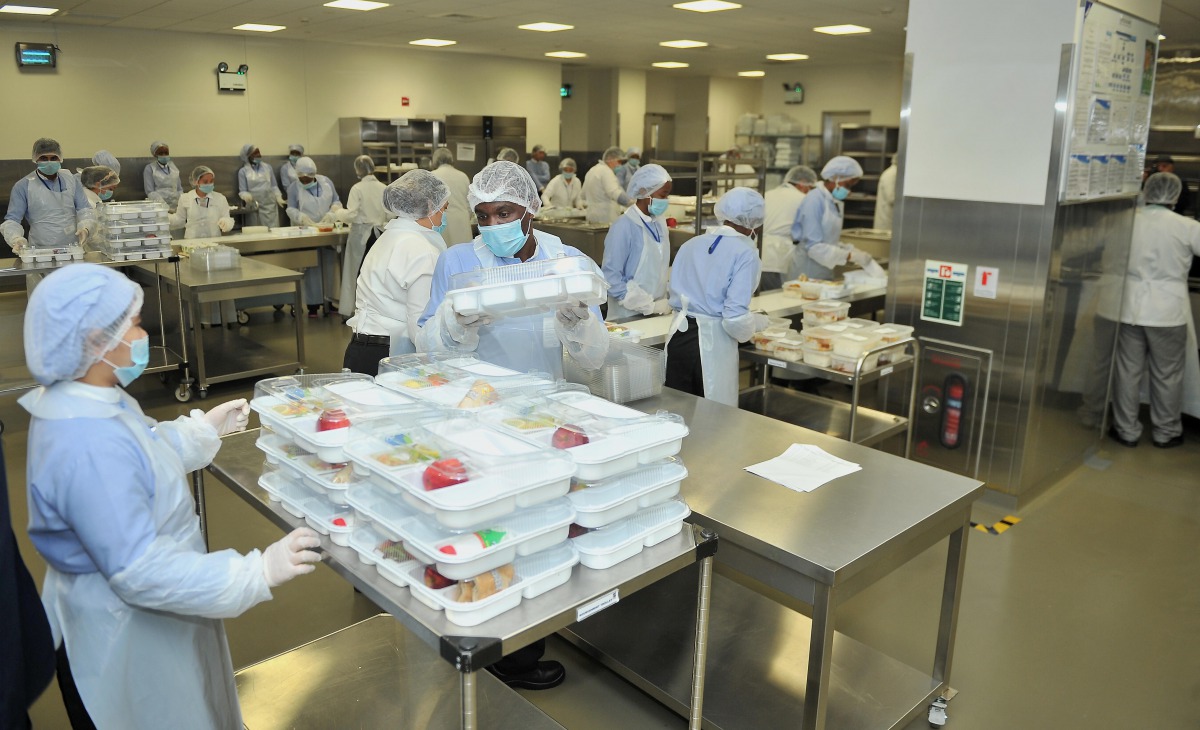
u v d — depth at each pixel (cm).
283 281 538
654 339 347
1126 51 362
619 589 147
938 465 400
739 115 1571
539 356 239
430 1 673
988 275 365
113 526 130
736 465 220
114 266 494
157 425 171
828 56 1109
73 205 607
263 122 966
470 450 150
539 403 180
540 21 786
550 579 142
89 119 847
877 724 220
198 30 878
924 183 379
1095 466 428
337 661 231
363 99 1039
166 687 152
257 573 137
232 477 192
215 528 342
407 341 309
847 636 267
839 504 197
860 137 1134
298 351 560
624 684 252
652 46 999
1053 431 389
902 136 382
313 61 987
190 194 711
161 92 887
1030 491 382
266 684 221
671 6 691
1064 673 257
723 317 329
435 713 210
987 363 373
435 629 131
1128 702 244
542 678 249
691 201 851
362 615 286
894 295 401
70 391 134
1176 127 638
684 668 242
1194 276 514
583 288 190
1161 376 445
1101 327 411
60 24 811
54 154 588
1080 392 407
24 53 793
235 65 931
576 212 929
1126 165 391
